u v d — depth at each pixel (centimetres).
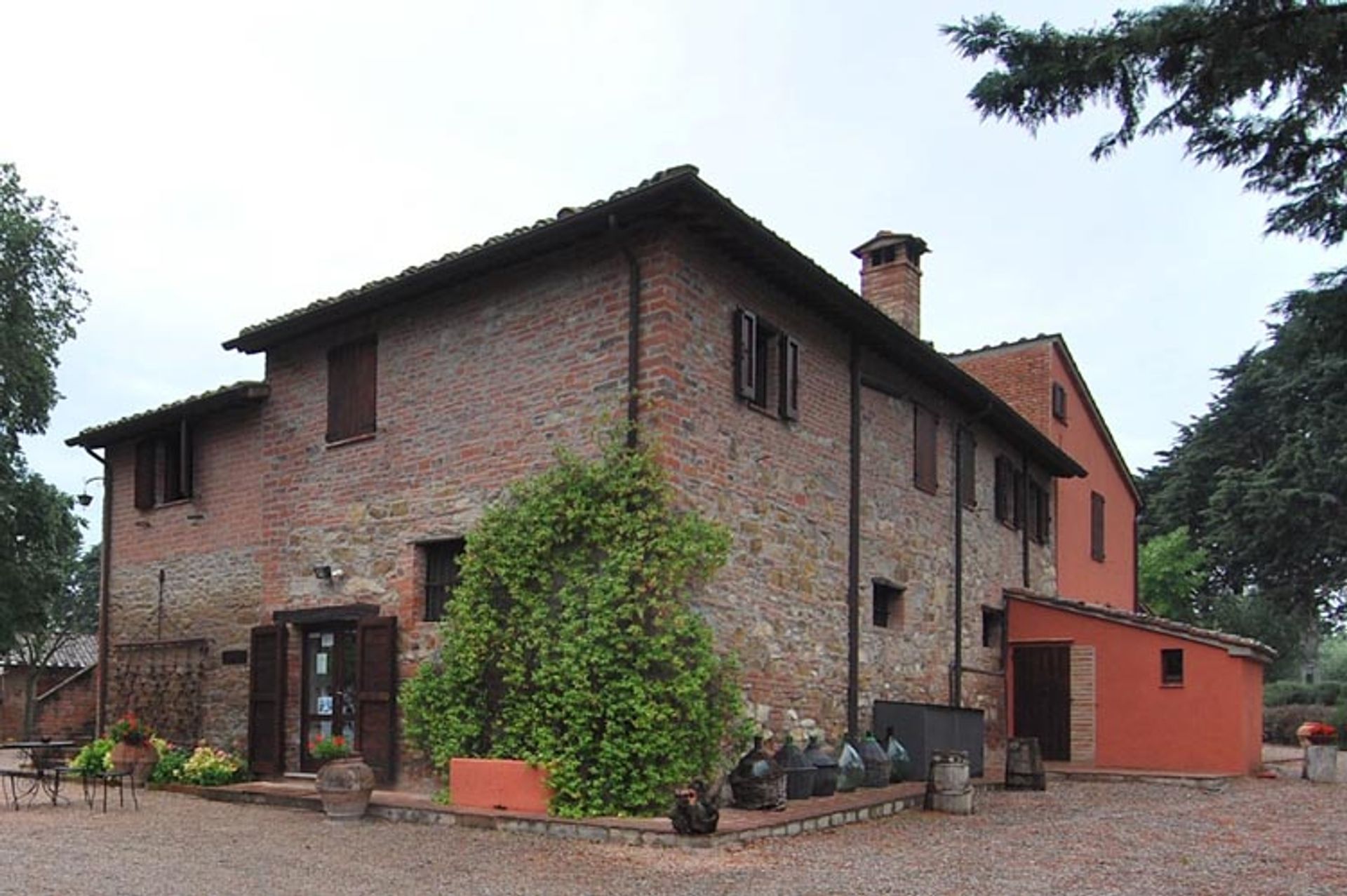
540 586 1023
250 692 1299
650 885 736
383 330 1238
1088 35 603
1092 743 1678
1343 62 573
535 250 1086
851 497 1288
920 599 1452
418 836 923
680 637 966
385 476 1209
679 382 1016
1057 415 2112
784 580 1150
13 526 2133
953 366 1470
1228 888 765
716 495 1055
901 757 1270
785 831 943
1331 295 625
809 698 1173
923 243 1823
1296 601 3030
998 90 614
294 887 720
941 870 812
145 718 1502
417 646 1145
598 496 1007
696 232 1047
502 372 1122
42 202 2205
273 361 1362
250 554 1405
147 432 1574
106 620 1600
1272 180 624
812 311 1245
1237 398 3294
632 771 942
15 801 1129
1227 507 3080
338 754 1052
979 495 1680
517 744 1005
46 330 2195
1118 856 889
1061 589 2062
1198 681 1614
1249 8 569
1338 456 2834
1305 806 1244
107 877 742
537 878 755
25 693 2755
